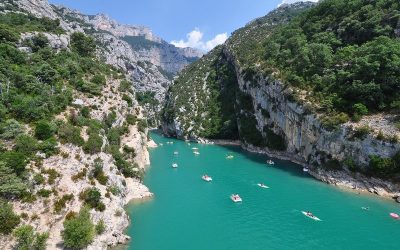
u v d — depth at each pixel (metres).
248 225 48.09
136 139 79.75
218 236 44.19
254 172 81.12
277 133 104.38
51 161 42.78
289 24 147.50
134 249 39.69
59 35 97.12
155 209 53.66
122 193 53.50
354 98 75.50
